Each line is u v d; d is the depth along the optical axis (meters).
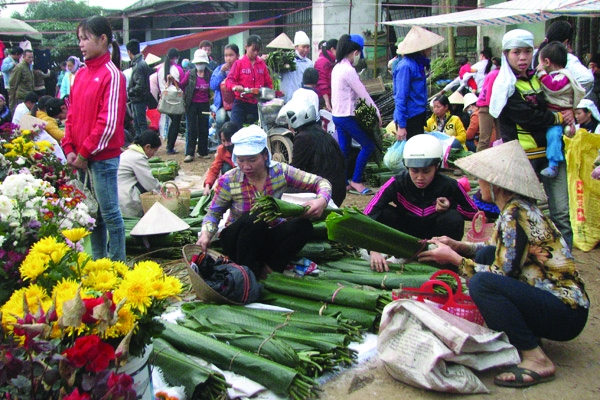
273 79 9.62
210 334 3.50
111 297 2.32
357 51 7.48
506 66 4.79
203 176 9.20
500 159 3.29
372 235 3.98
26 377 2.08
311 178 4.50
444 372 3.11
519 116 4.77
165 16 22.56
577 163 5.50
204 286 3.93
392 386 3.24
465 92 11.46
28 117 6.86
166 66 10.75
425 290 3.47
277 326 3.64
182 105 10.43
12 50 15.60
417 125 7.47
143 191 6.41
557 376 3.32
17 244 3.14
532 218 3.22
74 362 2.07
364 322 3.71
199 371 3.10
